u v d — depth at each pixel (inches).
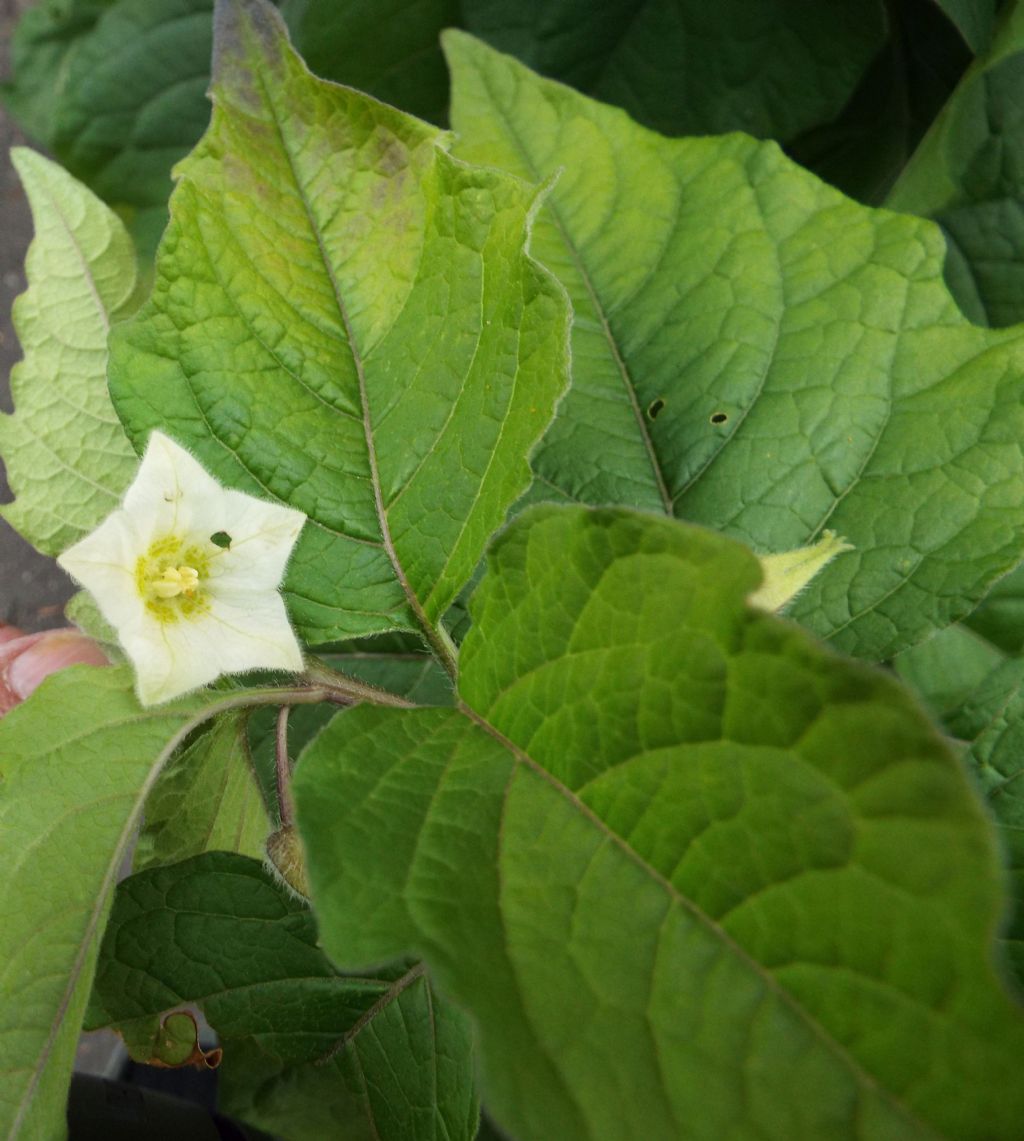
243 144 5.2
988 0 7.8
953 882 3.2
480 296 5.2
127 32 9.8
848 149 9.7
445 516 5.3
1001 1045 3.1
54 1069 4.5
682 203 6.4
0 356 16.0
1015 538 5.6
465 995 3.6
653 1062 3.5
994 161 7.7
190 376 5.3
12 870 4.6
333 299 5.4
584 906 3.8
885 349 6.1
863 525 5.9
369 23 9.0
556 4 9.0
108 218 6.1
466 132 6.5
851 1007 3.3
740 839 3.6
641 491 6.2
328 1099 5.8
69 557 4.9
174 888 5.7
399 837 4.1
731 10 8.9
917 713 3.3
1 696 6.4
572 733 4.2
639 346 6.3
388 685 7.6
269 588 5.2
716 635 3.6
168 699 4.9
